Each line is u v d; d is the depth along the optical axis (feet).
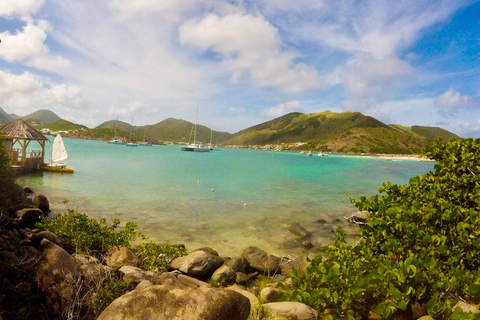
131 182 89.04
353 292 13.15
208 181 103.24
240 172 147.02
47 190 67.87
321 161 322.96
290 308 13.71
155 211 53.72
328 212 60.34
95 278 17.35
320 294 13.85
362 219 49.47
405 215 18.86
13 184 28.45
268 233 44.01
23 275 16.24
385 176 161.79
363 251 18.01
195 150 472.03
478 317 10.59
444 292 13.80
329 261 16.60
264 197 76.18
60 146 111.45
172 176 112.16
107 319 10.85
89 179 90.38
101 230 28.32
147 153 319.88
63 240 24.67
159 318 10.56
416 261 13.57
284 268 31.17
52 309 14.74
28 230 30.30
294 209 62.18
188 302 10.98
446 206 18.85
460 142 24.52
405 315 13.21
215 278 26.66
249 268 30.17
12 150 97.76
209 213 54.80
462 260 16.43
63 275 15.70
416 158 511.40
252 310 13.94
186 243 37.91
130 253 26.21
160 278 19.62
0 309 13.26
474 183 21.20
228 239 40.37
